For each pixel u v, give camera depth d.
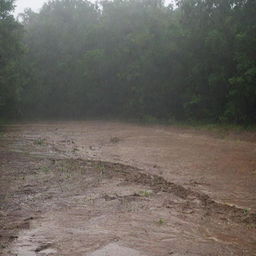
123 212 8.67
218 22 28.27
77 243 6.94
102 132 28.38
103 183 11.50
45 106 49.16
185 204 9.32
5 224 7.97
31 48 48.19
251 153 16.92
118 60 40.75
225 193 10.41
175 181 11.84
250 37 24.55
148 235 7.31
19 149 19.58
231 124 26.30
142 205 9.20
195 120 30.61
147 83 36.34
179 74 32.72
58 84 47.47
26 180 11.97
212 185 11.32
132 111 39.72
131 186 11.12
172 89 33.78
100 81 43.53
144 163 15.09
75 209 8.92
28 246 6.83
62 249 6.69
